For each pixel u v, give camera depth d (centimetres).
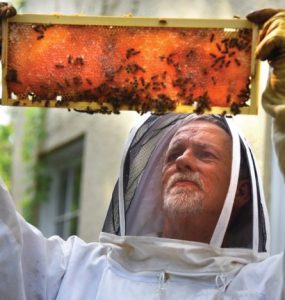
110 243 358
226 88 315
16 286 340
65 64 320
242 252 350
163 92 317
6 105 321
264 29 304
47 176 850
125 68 318
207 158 356
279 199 488
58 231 838
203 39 316
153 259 351
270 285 336
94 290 354
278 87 304
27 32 321
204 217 351
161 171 364
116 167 649
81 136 751
